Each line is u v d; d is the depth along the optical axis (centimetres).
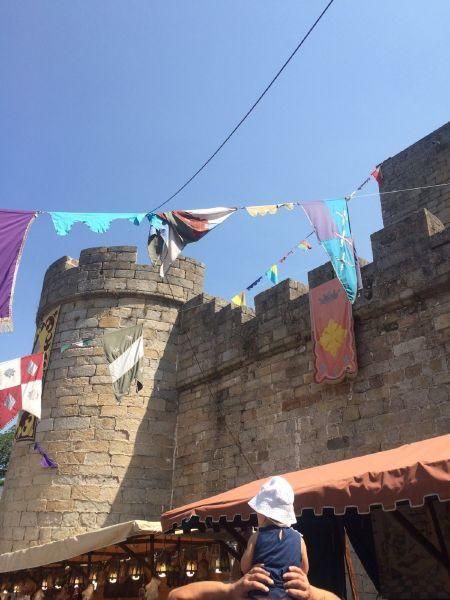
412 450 684
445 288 998
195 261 1859
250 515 669
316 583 739
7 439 4175
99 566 1247
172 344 1700
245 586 315
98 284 1719
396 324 1062
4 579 1458
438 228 1091
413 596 787
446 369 955
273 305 1370
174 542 1098
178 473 1529
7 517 1516
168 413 1606
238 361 1425
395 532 838
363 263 1201
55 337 1709
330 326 1167
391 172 1858
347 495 561
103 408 1547
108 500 1450
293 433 1205
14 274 783
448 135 1720
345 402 1109
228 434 1396
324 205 916
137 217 803
